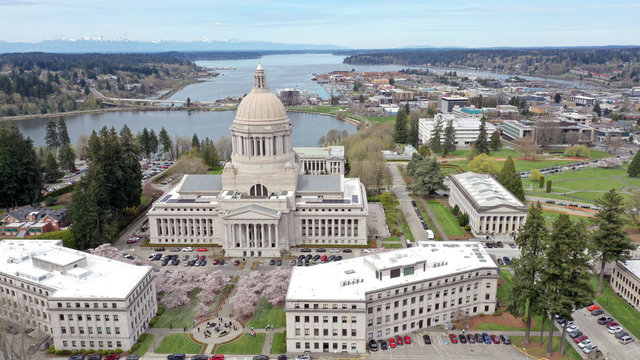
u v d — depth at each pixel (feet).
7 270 481.05
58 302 426.92
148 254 650.02
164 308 506.48
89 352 433.48
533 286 423.23
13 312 485.97
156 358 424.05
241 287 511.40
